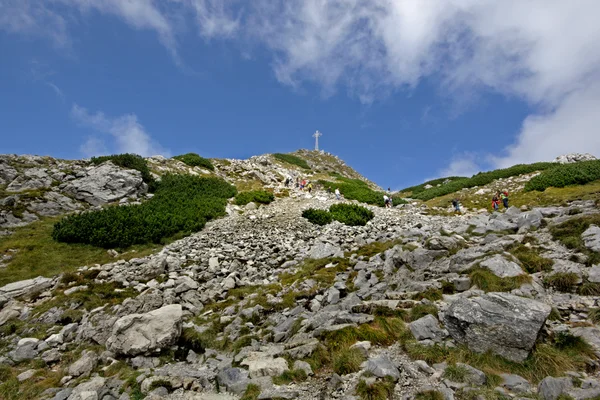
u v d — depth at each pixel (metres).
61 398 7.30
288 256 17.78
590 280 8.73
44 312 11.97
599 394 5.39
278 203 32.53
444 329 8.02
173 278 14.76
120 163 30.77
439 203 34.72
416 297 9.91
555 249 10.80
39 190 24.44
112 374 8.29
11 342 10.38
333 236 20.78
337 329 8.34
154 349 9.01
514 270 9.57
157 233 21.14
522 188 31.89
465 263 11.09
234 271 15.88
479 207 30.62
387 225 24.20
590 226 11.05
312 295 11.89
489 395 5.77
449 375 6.46
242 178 43.59
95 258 18.00
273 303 11.78
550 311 7.35
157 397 6.92
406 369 6.86
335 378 6.70
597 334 6.96
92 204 25.44
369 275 12.62
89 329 10.55
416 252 12.30
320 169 72.19
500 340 7.05
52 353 9.41
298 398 6.46
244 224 24.09
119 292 13.52
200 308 12.34
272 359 7.84
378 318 8.74
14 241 18.41
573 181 28.45
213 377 7.68
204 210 26.38
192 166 42.72
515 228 13.96
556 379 5.88
